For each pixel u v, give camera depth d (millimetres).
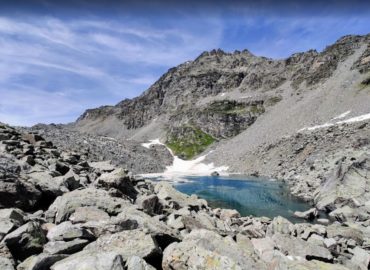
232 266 10391
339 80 145500
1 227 11070
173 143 187375
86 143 99938
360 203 33844
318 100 135000
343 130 84375
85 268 8969
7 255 9852
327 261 16203
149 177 92375
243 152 125000
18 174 17078
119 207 16453
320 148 79750
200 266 10617
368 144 66000
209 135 190000
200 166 136625
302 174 69125
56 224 14133
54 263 9859
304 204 42594
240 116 195125
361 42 186750
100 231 12375
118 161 102500
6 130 28000
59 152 30328
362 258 17672
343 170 40250
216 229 18109
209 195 52906
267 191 56531
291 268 12352
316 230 22391
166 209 21062
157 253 11523
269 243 16406
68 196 15914
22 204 15227
